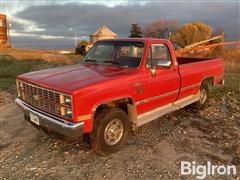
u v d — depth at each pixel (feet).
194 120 19.53
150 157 13.80
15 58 73.20
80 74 14.19
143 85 14.96
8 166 12.81
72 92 11.69
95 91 12.42
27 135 16.38
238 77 40.37
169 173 12.34
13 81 34.78
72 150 14.46
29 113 14.20
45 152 14.21
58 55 92.89
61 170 12.51
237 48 70.23
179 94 18.63
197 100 21.16
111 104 14.67
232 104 23.79
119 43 16.67
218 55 65.72
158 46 16.48
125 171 12.46
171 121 19.21
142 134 16.74
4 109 21.80
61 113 12.32
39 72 15.58
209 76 22.12
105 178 11.89
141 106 15.26
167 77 16.89
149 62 15.62
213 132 17.26
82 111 12.03
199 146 15.16
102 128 13.24
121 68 15.40
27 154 13.98
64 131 12.09
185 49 52.19
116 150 14.25
